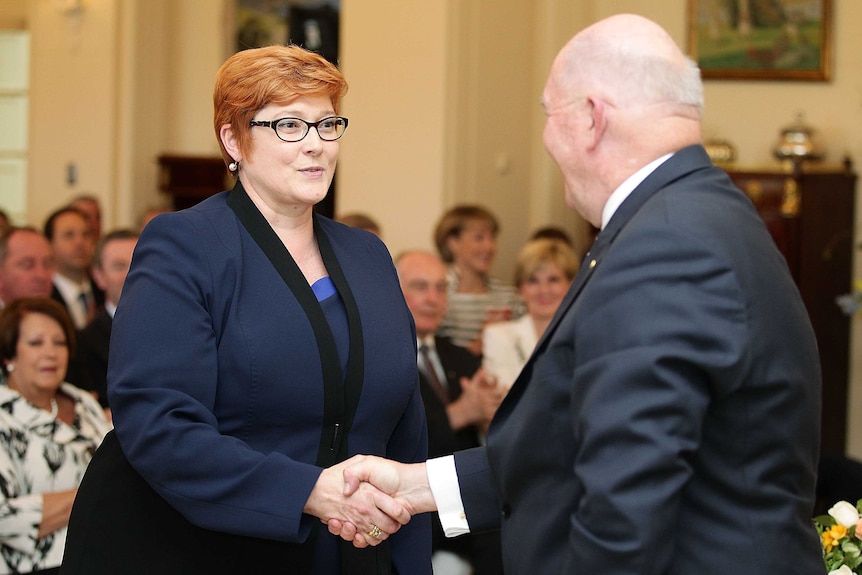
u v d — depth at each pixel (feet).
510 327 15.52
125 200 29.55
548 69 24.90
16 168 32.83
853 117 23.88
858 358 23.15
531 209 25.94
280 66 7.08
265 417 6.99
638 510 5.24
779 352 5.73
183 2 32.22
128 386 6.69
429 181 24.20
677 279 5.57
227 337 6.92
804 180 22.15
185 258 6.94
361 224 17.83
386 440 7.66
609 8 24.81
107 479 7.02
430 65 24.18
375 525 6.91
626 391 5.40
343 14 25.22
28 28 32.32
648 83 6.20
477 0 24.20
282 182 7.14
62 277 20.58
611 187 6.30
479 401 13.66
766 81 24.17
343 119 7.32
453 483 6.97
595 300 5.72
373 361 7.36
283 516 6.69
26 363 11.43
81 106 29.66
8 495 10.76
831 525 7.83
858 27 23.84
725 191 6.10
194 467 6.61
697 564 5.67
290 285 7.17
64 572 6.97
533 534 6.08
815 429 6.02
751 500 5.73
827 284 22.44
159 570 6.88
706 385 5.51
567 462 5.97
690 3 24.27
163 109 30.96
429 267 14.75
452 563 12.53
